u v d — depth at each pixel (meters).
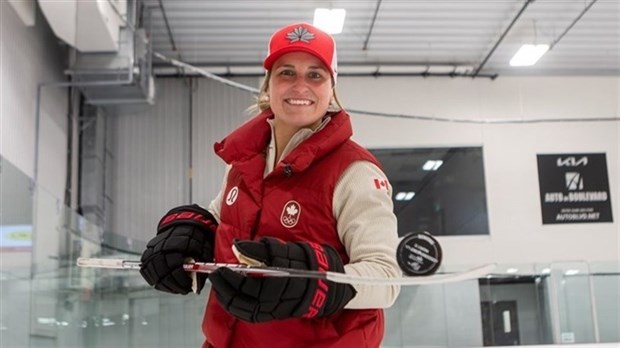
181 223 1.22
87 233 6.07
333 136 1.12
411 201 10.02
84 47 7.45
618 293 7.12
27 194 4.84
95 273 6.05
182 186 9.86
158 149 9.92
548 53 10.02
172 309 6.61
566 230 9.97
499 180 10.09
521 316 7.14
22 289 4.63
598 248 9.91
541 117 10.31
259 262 0.90
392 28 9.23
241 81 10.15
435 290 7.15
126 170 9.84
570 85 10.44
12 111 6.55
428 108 10.27
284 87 1.17
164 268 1.16
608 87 10.45
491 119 10.26
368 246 1.04
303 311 0.91
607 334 7.05
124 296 6.45
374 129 10.18
